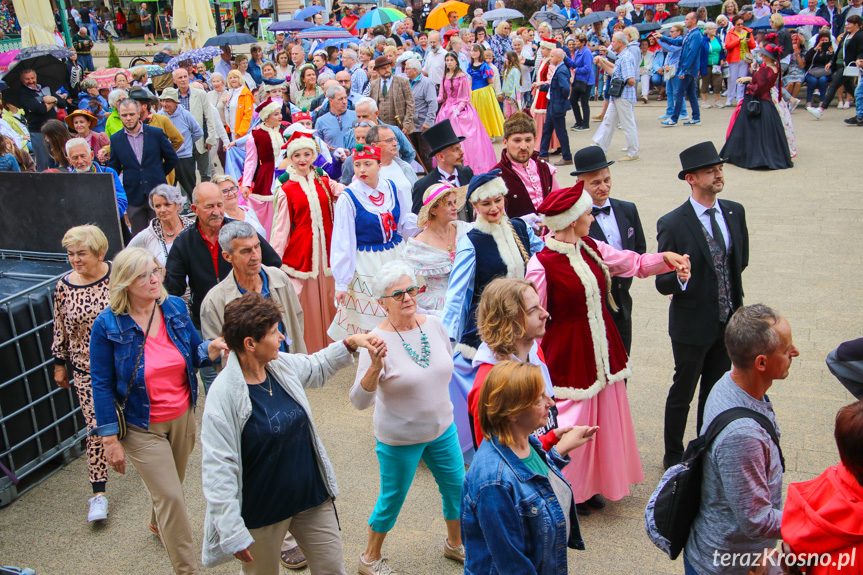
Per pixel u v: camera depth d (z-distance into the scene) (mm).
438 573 3951
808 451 4742
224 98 12617
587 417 4160
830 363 3607
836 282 7227
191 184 10922
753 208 9516
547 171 5867
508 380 2525
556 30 19031
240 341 3053
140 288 3662
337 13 24516
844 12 16234
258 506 3156
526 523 2504
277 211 6367
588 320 4125
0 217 6223
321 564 3354
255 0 30859
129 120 8305
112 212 6008
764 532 2658
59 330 4547
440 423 3693
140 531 4492
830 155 11742
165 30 33906
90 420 4555
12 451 4824
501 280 3393
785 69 15195
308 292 6449
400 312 3613
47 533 4488
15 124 11844
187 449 3961
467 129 11383
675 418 4645
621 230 4906
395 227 6062
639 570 3861
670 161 12133
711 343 4457
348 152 8234
